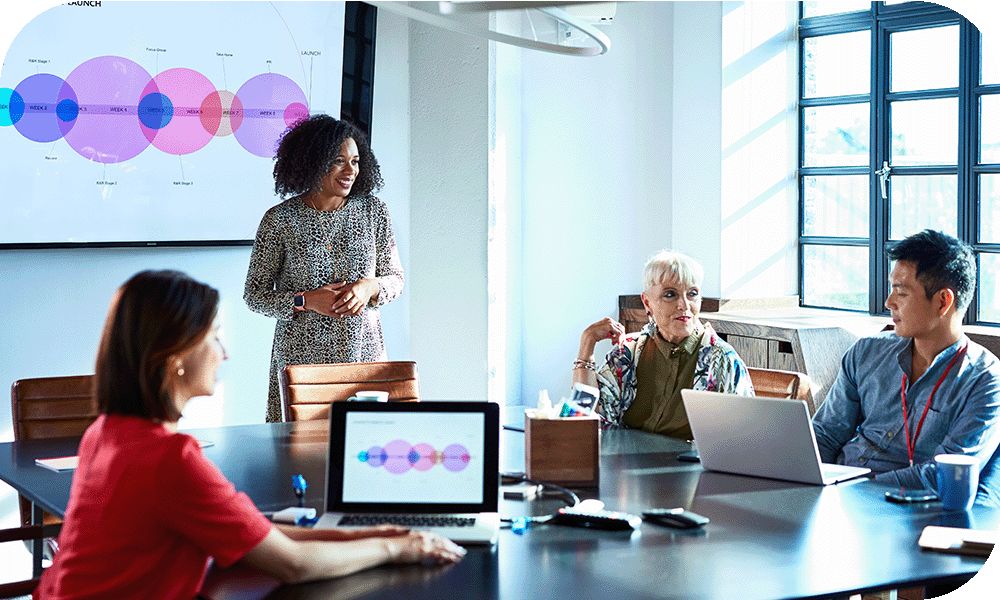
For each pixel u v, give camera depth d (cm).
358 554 217
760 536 241
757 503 270
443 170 565
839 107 660
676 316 365
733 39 653
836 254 666
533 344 691
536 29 671
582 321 690
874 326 596
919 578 212
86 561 204
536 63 674
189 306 207
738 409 293
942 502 266
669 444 343
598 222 686
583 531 247
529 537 242
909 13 617
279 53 531
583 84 677
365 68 551
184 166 515
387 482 254
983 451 307
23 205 483
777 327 586
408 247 573
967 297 321
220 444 348
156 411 209
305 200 449
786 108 677
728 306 661
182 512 202
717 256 662
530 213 683
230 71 521
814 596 203
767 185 673
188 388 212
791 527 248
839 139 661
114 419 210
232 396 541
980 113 594
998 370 315
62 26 483
